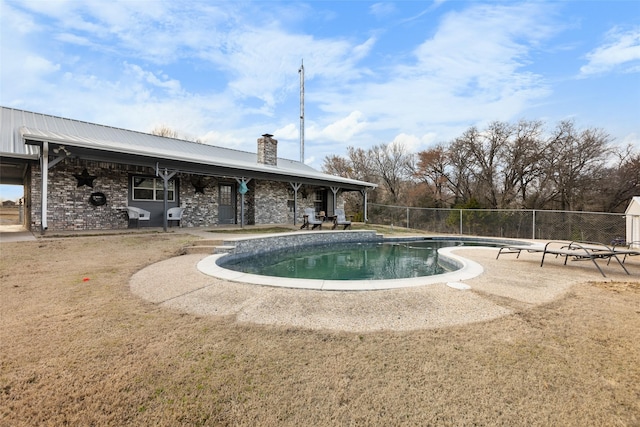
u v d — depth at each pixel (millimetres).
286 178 13188
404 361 2250
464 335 2699
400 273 6676
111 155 8406
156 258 5984
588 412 1734
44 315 3027
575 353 2381
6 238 7191
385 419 1683
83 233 8141
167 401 1813
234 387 1938
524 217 14945
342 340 2582
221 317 3076
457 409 1755
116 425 1644
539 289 4289
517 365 2201
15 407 1752
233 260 7379
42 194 7512
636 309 3426
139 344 2457
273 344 2496
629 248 9141
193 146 14234
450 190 24266
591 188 18016
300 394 1880
